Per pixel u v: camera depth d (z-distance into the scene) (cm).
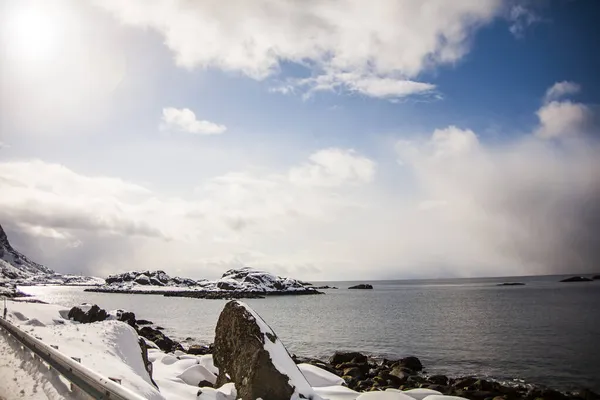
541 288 16612
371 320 5978
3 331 1475
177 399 1202
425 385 2212
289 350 3606
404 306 8669
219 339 1416
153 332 3622
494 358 3209
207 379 1571
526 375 2686
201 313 7544
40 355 940
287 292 16900
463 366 2953
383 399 1300
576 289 14975
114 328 1525
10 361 1006
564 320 5622
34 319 2556
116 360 1183
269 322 5894
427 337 4266
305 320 6144
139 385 975
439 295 13025
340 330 4900
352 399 1409
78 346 1251
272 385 1173
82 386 673
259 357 1209
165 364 1845
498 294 12738
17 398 701
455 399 1377
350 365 2533
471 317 6166
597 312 6631
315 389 1542
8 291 9750
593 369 2820
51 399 699
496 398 1956
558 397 2092
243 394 1194
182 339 4112
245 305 1402
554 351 3462
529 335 4341
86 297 12706
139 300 12288
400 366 2695
